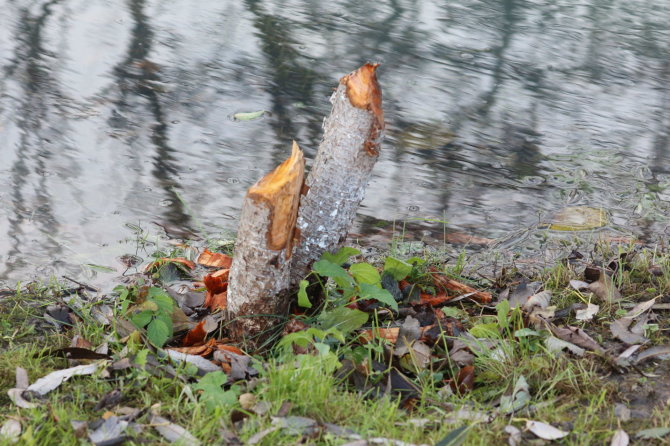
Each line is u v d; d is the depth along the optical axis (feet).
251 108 25.32
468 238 18.62
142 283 15.39
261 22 34.14
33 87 25.88
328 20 35.27
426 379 11.52
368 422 10.20
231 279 12.35
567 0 42.16
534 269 16.76
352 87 12.18
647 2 42.63
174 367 11.69
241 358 11.74
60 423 9.91
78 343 12.31
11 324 13.60
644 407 10.75
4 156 21.31
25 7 34.22
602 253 17.38
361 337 12.61
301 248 13.03
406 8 38.24
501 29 35.83
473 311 14.49
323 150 12.70
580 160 23.25
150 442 9.68
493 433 10.07
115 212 18.89
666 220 19.70
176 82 27.04
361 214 19.69
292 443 9.61
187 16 34.32
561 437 10.01
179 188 20.26
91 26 32.22
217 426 9.97
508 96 27.94
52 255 16.90
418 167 22.35
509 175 22.11
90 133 22.97
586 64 31.78
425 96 27.43
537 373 11.52
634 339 12.53
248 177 20.94
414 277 15.08
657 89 29.48
